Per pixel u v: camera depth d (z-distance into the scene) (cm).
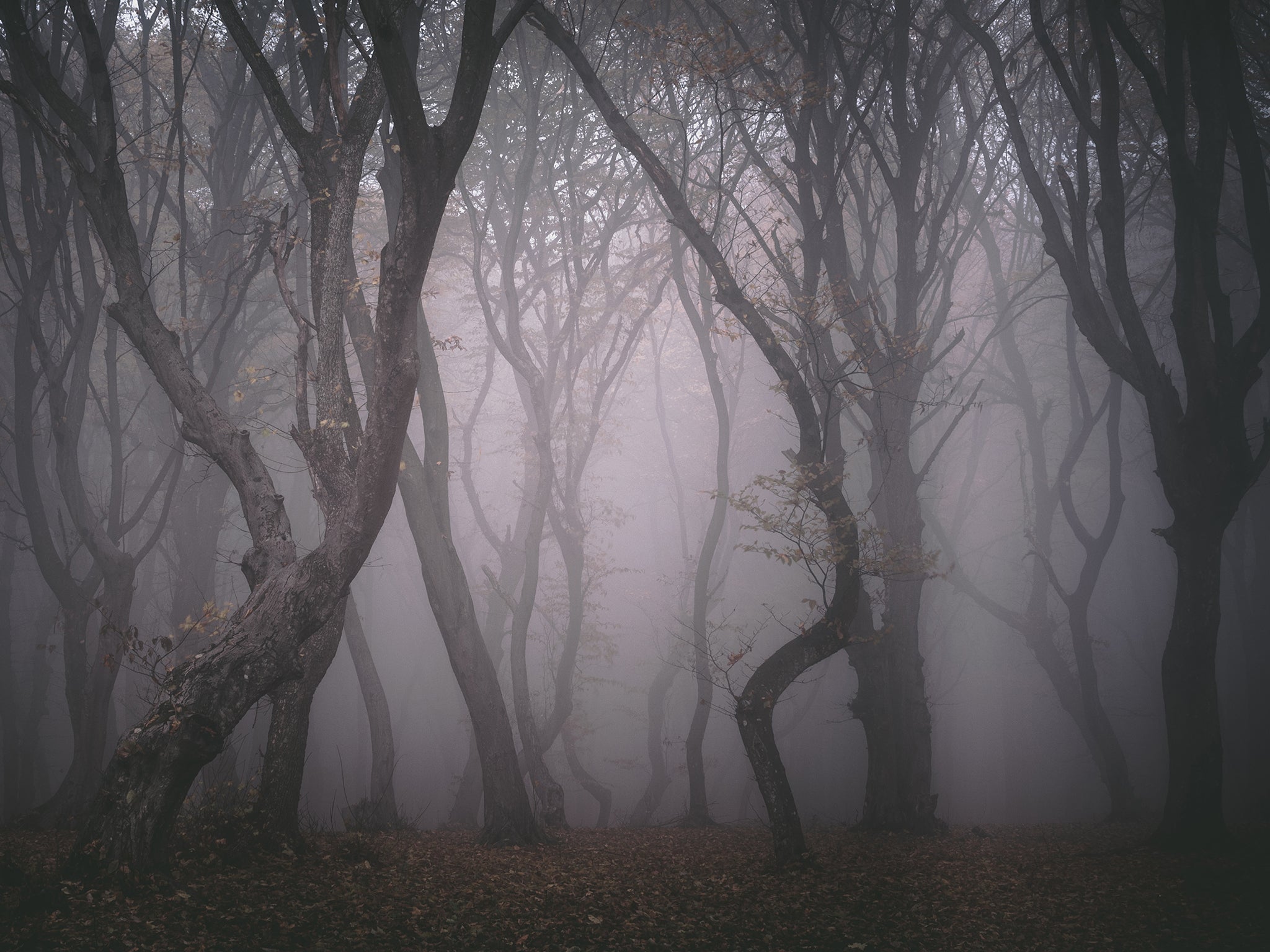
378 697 1723
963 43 1919
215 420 1014
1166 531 1412
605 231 2059
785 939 836
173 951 659
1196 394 1386
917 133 1681
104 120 1080
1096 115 1909
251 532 989
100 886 770
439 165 855
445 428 1573
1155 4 1653
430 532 1470
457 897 935
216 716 825
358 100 1081
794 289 1567
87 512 1602
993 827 2081
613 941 805
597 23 1886
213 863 967
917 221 1711
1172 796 1364
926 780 1711
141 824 802
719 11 1546
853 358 1426
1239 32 1716
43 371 1605
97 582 1681
